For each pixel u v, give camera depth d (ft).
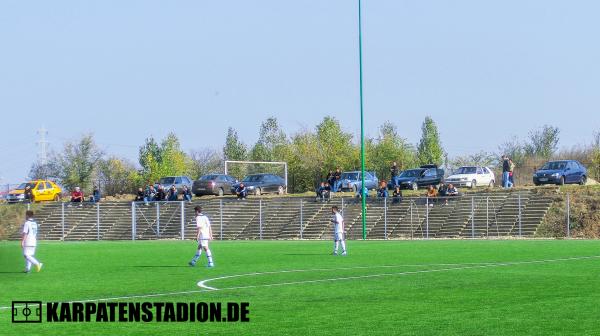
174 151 450.30
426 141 449.89
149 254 168.45
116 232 278.26
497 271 111.75
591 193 233.55
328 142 408.26
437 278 103.24
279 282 101.96
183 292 92.22
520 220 222.07
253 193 301.84
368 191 292.61
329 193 264.52
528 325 64.59
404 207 248.11
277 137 445.78
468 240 209.97
